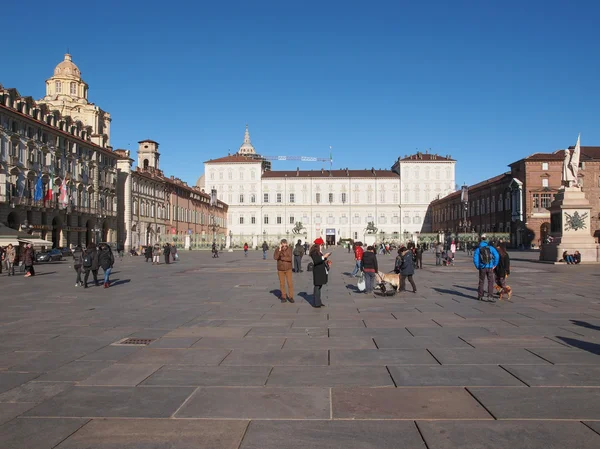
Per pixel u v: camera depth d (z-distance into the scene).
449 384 6.77
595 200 80.75
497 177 104.06
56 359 8.30
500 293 16.12
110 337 10.16
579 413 5.66
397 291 18.12
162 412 5.77
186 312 13.71
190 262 47.34
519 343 9.32
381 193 140.00
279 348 9.05
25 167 58.88
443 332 10.48
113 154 81.88
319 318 12.52
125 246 84.19
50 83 83.62
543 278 24.34
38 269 37.41
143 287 21.52
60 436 5.12
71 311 14.04
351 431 5.20
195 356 8.47
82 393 6.48
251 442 4.95
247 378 7.12
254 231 140.88
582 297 16.56
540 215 82.06
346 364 7.87
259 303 15.62
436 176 138.75
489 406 5.89
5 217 54.94
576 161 37.16
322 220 140.50
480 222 104.06
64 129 69.38
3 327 11.40
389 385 6.75
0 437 5.10
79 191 71.44
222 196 142.00
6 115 55.19
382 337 9.99
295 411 5.78
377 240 110.38
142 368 7.69
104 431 5.24
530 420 5.46
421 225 138.75
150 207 95.50
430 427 5.29
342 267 36.91
